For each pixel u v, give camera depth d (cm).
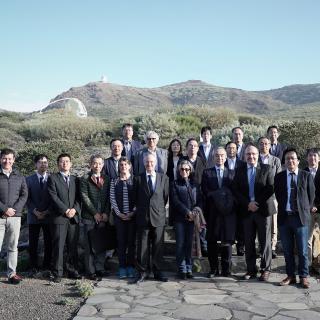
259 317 548
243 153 860
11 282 707
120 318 545
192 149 799
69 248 742
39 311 577
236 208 734
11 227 707
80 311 568
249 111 7744
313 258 758
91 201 752
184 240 733
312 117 3378
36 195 789
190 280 720
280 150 889
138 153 841
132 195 745
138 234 725
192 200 736
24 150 1407
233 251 837
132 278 735
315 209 738
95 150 1808
